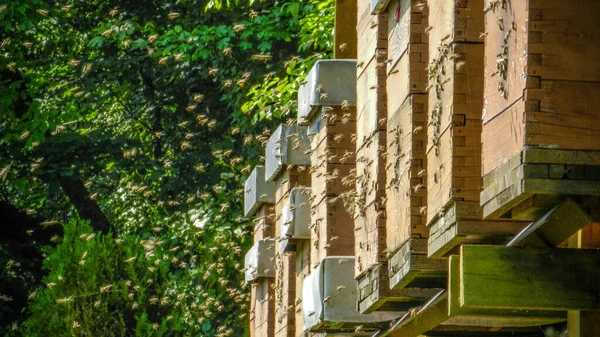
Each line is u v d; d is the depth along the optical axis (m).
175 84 29.83
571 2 6.64
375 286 9.52
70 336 21.83
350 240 11.38
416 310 8.81
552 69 6.63
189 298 23.88
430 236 8.16
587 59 6.63
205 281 24.41
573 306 7.33
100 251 22.27
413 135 8.52
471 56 7.64
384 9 9.53
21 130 28.45
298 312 13.85
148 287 22.42
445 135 7.76
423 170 8.47
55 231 29.56
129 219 31.02
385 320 10.81
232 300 24.78
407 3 8.73
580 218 6.79
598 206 6.79
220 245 24.72
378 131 9.58
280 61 27.56
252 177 16.56
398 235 8.80
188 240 27.02
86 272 22.06
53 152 29.28
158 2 29.89
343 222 11.39
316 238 11.73
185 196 29.42
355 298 10.85
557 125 6.61
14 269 29.22
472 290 7.34
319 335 12.66
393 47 9.18
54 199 31.42
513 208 7.08
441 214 7.89
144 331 21.83
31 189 30.14
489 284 7.34
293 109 21.92
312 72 11.59
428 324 9.66
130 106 31.58
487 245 7.37
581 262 7.36
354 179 10.74
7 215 28.81
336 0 13.07
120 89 30.95
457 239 7.62
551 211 6.82
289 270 14.30
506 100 6.88
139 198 30.53
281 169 14.53
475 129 7.61
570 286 7.35
